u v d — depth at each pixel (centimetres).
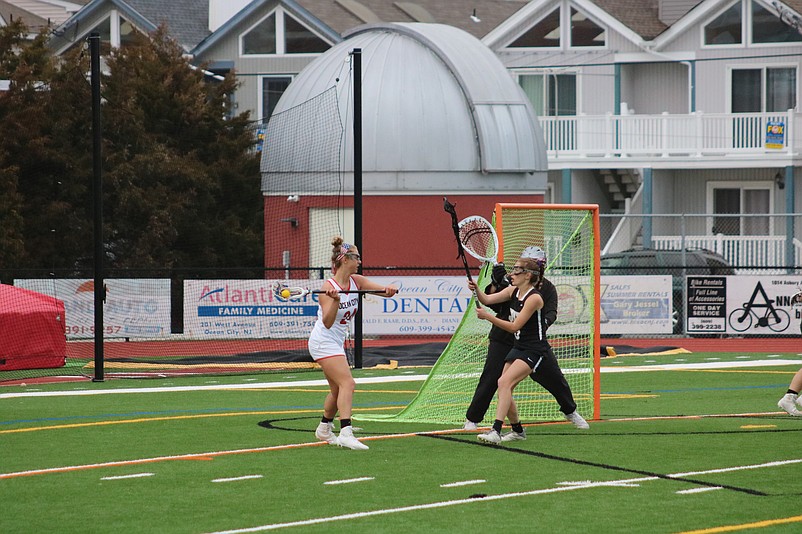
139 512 2220
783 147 9200
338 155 7369
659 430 3303
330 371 2938
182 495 2383
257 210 8831
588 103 10125
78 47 9262
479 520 2131
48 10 14175
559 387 3259
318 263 7512
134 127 8081
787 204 9194
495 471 2636
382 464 2738
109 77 8775
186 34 12175
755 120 9294
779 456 2830
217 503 2298
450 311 6875
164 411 3916
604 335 6962
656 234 9962
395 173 7412
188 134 8700
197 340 6619
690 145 9394
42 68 8275
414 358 5897
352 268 2908
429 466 2706
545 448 2967
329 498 2341
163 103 8600
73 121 7944
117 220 7900
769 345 6594
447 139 7469
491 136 7512
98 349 5075
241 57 11106
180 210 7956
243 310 6631
